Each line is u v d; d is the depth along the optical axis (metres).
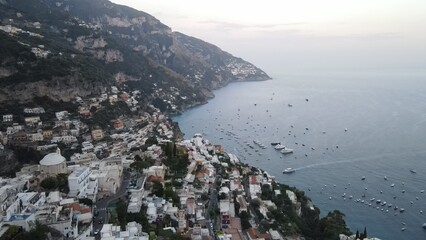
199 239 158.00
